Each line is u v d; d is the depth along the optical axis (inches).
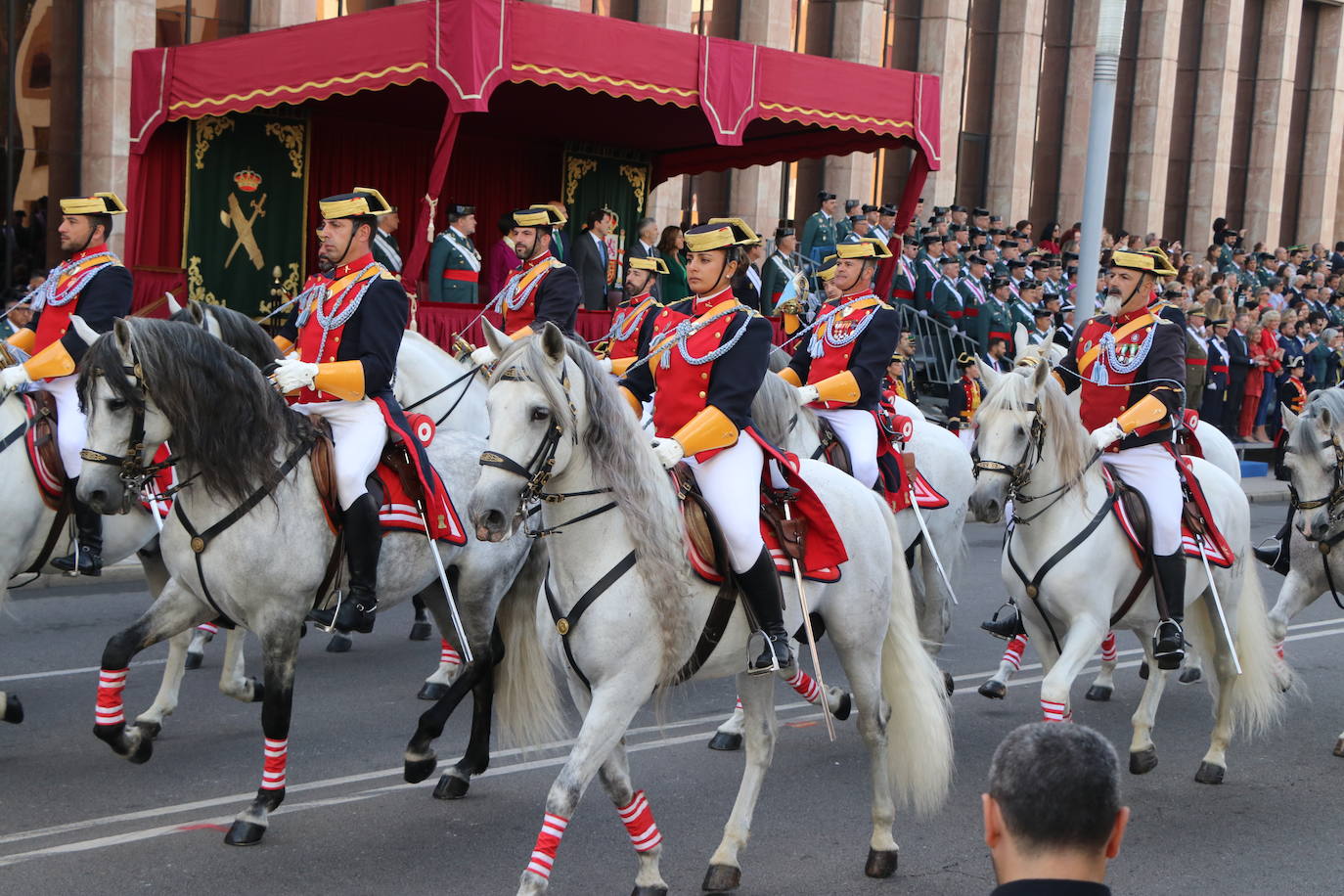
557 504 194.9
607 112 609.0
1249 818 265.0
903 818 257.1
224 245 560.7
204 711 307.7
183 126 548.4
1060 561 258.8
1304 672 391.9
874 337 304.0
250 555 229.1
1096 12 1151.6
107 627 381.7
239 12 699.4
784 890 220.1
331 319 244.8
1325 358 953.5
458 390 392.8
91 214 291.7
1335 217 1432.1
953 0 1003.9
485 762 261.1
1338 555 327.0
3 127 640.4
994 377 259.3
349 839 234.1
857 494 234.5
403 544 251.1
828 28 951.0
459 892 213.3
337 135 617.3
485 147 660.7
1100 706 349.7
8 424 273.3
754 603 209.2
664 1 836.6
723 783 273.9
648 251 610.9
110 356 222.8
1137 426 263.7
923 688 232.4
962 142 1074.7
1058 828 95.0
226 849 226.8
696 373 213.0
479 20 428.5
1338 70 1387.8
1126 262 275.3
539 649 261.7
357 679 340.5
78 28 655.8
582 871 224.8
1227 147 1279.5
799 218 951.6
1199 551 274.5
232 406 226.5
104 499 225.1
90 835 230.5
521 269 406.6
